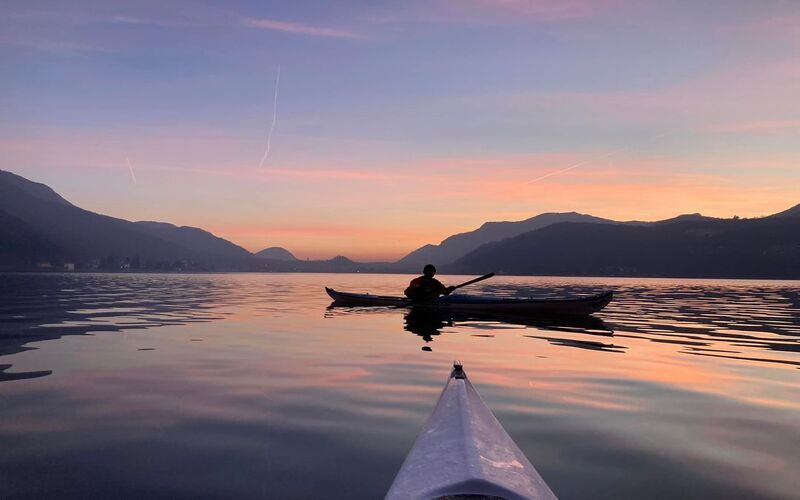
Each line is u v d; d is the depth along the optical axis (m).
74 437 3.33
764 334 9.05
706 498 2.46
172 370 5.52
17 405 4.09
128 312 12.71
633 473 2.77
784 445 3.24
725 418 3.84
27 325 9.53
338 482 2.64
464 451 2.22
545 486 2.05
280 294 23.83
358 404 4.19
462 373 3.65
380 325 10.11
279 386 4.81
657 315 13.13
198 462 2.91
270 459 2.96
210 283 46.19
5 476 2.70
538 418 3.81
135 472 2.76
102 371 5.43
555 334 8.84
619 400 4.36
